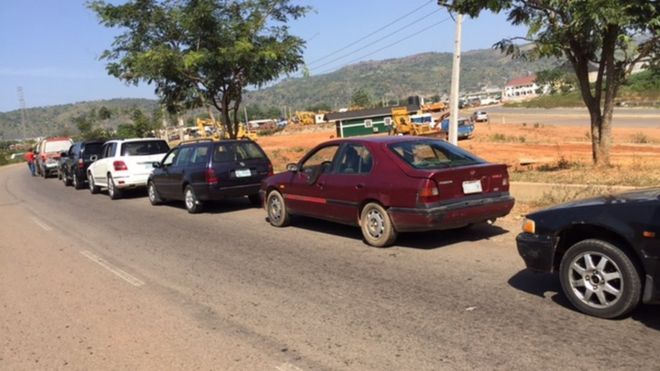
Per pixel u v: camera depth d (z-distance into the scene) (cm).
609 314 479
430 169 747
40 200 1855
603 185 993
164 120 5506
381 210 788
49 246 990
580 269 497
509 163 1906
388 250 786
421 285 614
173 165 1368
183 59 1585
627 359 406
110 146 1784
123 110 7875
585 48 1214
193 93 1759
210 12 1592
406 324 502
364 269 695
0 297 675
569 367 399
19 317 593
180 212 1327
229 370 430
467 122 4166
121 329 536
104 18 1622
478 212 761
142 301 621
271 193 1031
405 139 835
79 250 934
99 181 1841
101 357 472
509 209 801
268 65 1738
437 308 538
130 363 456
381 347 455
